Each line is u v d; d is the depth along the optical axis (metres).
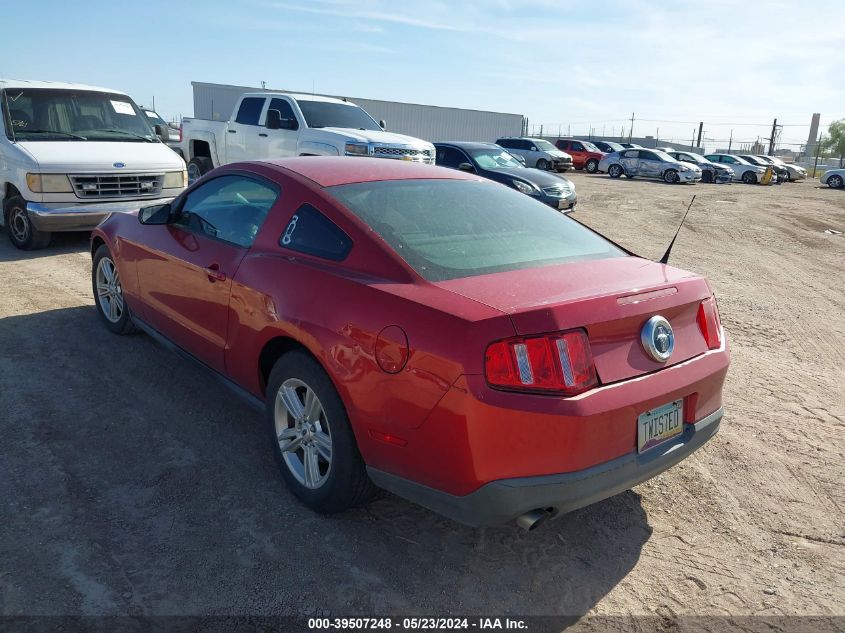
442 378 2.54
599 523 3.32
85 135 9.07
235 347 3.61
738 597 2.84
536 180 14.75
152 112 18.59
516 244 3.30
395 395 2.70
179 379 4.68
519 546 3.09
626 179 33.41
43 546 2.88
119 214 5.23
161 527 3.06
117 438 3.84
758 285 9.21
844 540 3.29
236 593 2.68
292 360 3.19
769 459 4.07
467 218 3.46
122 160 8.52
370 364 2.77
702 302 3.13
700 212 18.78
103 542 2.93
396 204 3.41
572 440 2.51
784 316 7.55
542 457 2.51
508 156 16.17
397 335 2.69
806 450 4.21
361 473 3.02
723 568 3.03
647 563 3.04
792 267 10.77
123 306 5.20
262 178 3.77
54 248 8.80
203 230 4.08
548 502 2.54
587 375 2.57
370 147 11.01
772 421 4.63
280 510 3.25
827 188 34.09
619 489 2.72
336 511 3.18
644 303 2.78
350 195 3.40
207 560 2.86
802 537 3.30
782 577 2.99
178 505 3.24
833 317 7.61
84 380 4.57
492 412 2.46
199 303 3.92
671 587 2.88
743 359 5.95
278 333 3.22
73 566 2.77
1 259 8.05
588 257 3.31
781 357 6.06
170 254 4.20
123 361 4.93
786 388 5.27
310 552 2.95
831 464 4.05
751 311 7.70
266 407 3.44
